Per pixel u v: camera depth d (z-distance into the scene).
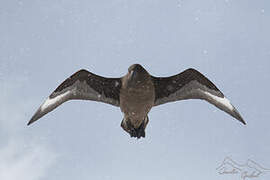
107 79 13.82
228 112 13.65
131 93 12.87
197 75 13.86
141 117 13.42
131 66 13.14
